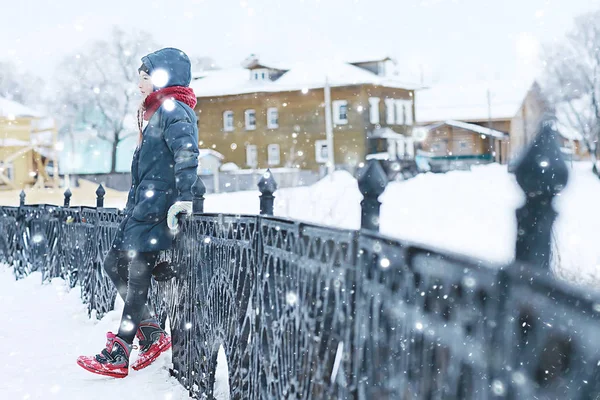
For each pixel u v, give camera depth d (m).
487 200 16.62
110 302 5.54
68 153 47.22
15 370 4.23
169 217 3.96
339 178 36.84
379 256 1.66
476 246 9.16
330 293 2.00
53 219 7.64
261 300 2.73
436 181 27.50
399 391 1.55
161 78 4.07
